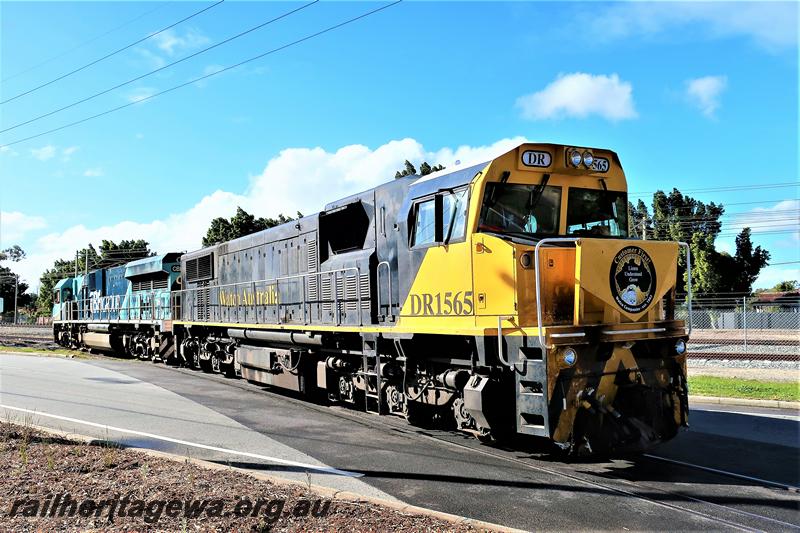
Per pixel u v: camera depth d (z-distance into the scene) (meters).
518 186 8.58
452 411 9.88
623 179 9.31
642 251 7.91
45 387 16.31
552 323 7.76
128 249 65.75
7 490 6.52
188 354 21.08
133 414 12.05
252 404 13.29
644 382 7.78
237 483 6.69
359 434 10.01
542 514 6.17
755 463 8.28
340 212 12.53
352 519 5.56
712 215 51.78
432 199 9.35
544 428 7.21
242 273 17.23
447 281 8.91
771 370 18.45
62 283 36.94
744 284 45.94
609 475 7.62
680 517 6.13
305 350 13.53
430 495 6.75
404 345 10.05
